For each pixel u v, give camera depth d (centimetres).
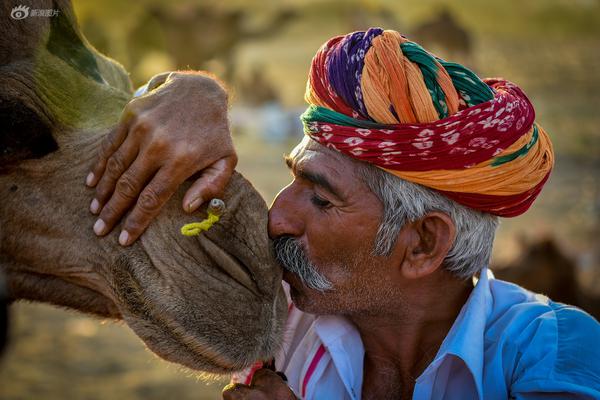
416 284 227
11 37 235
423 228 221
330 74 216
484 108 208
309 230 221
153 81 227
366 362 244
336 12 2888
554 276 554
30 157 229
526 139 214
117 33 1775
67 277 233
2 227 231
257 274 218
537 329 216
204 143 208
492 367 215
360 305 226
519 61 2580
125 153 209
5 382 544
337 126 213
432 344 234
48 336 646
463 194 214
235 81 2136
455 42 2245
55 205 228
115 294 221
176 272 212
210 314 210
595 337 214
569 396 204
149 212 209
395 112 210
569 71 2433
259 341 214
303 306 229
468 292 234
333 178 217
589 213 1056
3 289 211
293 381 241
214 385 567
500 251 677
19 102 229
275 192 1114
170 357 212
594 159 1377
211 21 2123
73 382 556
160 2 2169
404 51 213
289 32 2781
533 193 222
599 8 3338
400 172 212
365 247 220
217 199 211
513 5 3266
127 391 548
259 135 1573
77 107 238
